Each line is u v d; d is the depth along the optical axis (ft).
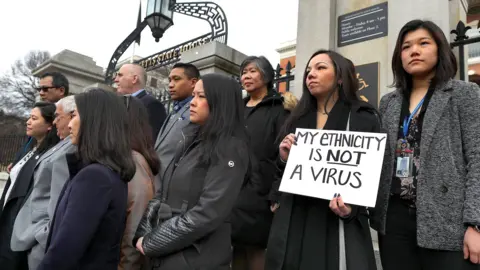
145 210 5.66
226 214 4.79
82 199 4.57
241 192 7.47
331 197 4.94
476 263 4.51
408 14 10.49
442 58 5.55
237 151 5.10
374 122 5.44
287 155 6.01
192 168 5.12
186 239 4.61
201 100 5.41
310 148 5.59
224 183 4.82
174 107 11.28
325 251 5.04
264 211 7.44
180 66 11.21
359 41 11.80
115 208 4.89
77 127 5.69
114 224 4.87
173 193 5.20
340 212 4.85
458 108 5.18
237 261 8.40
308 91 6.29
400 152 5.62
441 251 4.84
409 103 5.93
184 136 5.85
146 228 5.34
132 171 5.37
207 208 4.66
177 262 4.70
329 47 12.32
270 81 9.34
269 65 9.36
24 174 9.10
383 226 5.43
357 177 4.92
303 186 5.26
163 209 5.11
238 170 4.99
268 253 5.50
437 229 4.82
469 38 10.30
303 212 5.47
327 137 5.51
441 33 5.64
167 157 9.19
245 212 7.38
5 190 10.44
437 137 5.18
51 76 14.52
